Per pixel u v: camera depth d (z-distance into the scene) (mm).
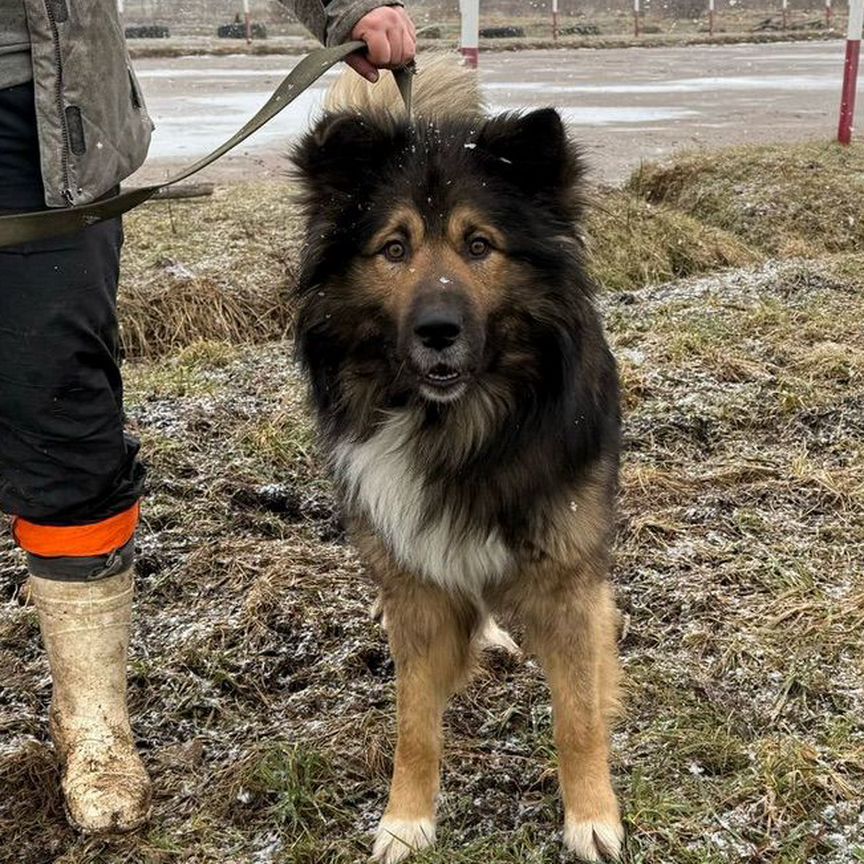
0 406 2506
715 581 3646
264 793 2816
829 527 3938
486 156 2660
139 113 2584
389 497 2660
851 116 10555
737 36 35406
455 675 2783
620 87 18938
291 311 6535
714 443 4652
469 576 2660
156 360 6133
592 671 2605
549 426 2605
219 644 3457
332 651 3438
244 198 8742
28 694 3256
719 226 8617
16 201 2402
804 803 2631
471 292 2537
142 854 2652
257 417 4996
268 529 4211
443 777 2869
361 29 2777
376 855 2611
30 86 2324
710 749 2830
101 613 2721
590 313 2768
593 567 2639
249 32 32438
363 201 2676
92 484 2605
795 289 6547
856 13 10188
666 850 2533
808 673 3115
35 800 2838
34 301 2396
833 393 4988
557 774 2824
